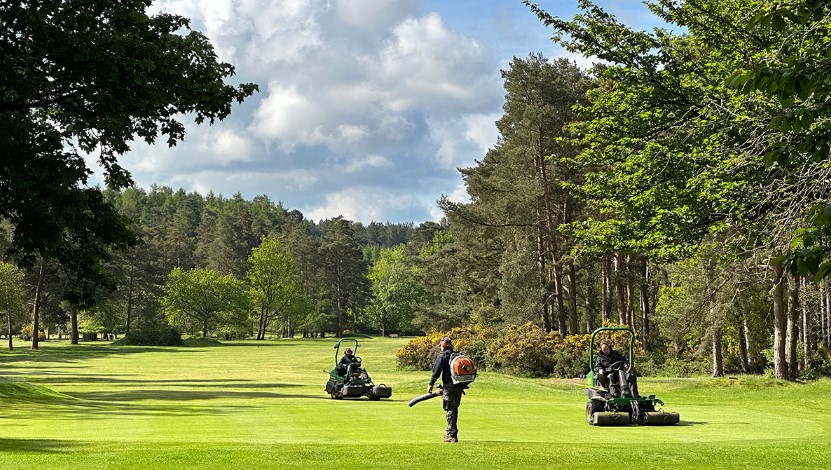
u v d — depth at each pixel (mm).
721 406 21422
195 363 60625
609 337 40688
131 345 95375
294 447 10336
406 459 9344
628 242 21000
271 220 178750
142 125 23000
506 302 47031
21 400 21406
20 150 20203
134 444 10656
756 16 6980
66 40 19594
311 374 46531
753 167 17234
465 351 45906
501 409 18844
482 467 8891
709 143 18422
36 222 21641
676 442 12203
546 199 45656
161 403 21719
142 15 21922
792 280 31953
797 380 31656
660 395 27141
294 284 119250
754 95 16125
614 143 21422
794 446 11227
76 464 8734
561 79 47031
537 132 45500
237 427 14305
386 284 133375
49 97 21734
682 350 44531
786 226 15258
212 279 109562
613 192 21281
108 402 22578
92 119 20906
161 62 21641
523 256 46156
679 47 20719
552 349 40531
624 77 20859
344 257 134125
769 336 39500
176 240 137500
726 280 34188
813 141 6758
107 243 24609
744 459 9805
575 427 14789
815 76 6488
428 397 11578
